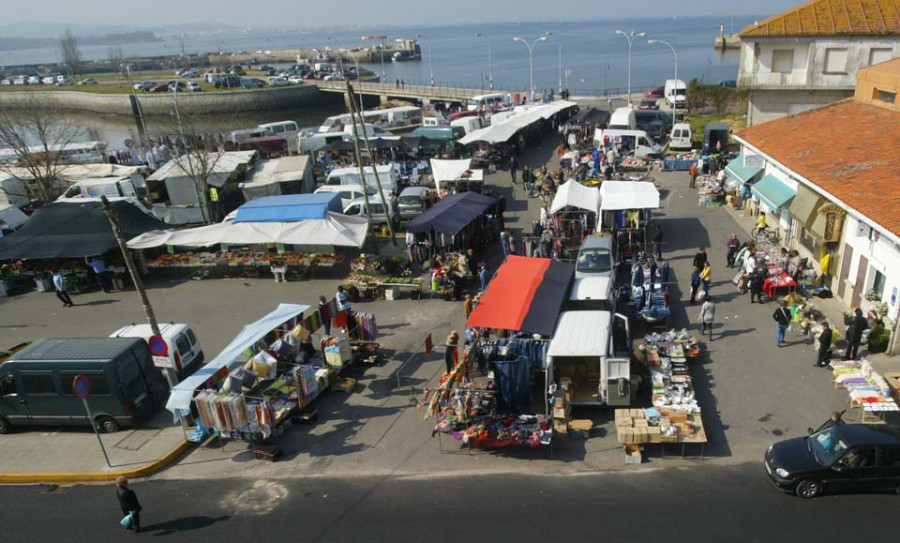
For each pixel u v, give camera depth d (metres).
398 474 13.71
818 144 23.72
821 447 12.35
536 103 58.44
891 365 15.97
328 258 26.23
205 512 12.94
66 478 14.42
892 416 14.29
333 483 13.56
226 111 91.94
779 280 20.58
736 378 16.33
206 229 26.78
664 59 143.50
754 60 36.94
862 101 27.20
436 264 24.70
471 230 27.28
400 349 19.42
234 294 25.08
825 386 15.72
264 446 14.86
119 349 15.99
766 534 11.12
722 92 56.12
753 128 29.16
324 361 18.06
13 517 13.24
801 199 21.97
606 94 72.62
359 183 34.75
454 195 29.12
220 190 33.31
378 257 25.88
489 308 17.33
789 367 16.67
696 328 19.22
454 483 13.27
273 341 18.22
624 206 24.95
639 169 38.22
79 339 16.72
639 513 11.91
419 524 12.07
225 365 15.66
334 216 26.72
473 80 118.12
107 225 26.92
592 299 18.47
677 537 11.21
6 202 36.72
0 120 53.31
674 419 13.93
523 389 14.74
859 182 19.03
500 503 12.50
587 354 14.97
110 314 23.83
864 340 16.94
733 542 10.99
